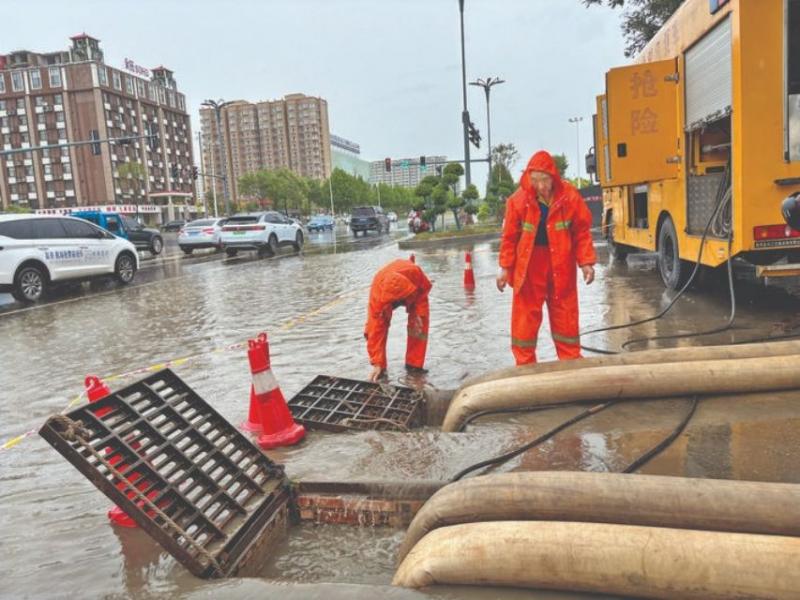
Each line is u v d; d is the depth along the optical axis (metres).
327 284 13.79
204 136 135.25
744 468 3.16
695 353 4.57
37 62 116.88
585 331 7.08
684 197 8.12
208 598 2.59
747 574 2.18
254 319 9.82
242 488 3.33
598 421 3.95
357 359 6.72
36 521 3.53
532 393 4.26
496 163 49.59
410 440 3.99
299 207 102.56
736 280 10.23
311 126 133.38
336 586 2.53
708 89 7.11
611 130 8.19
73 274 14.99
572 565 2.33
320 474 3.59
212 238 28.25
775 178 6.30
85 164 108.62
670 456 3.37
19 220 14.20
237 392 5.76
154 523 2.83
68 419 2.88
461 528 2.58
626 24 20.64
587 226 4.84
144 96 119.19
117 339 8.98
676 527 2.48
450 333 7.55
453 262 16.91
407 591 2.44
